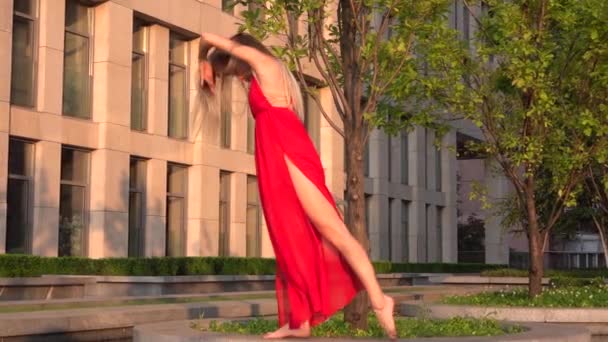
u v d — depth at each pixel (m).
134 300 17.45
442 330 10.16
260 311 16.41
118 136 24.56
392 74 11.16
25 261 19.64
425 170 43.91
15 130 21.66
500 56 18.03
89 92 24.36
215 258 25.61
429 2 11.79
